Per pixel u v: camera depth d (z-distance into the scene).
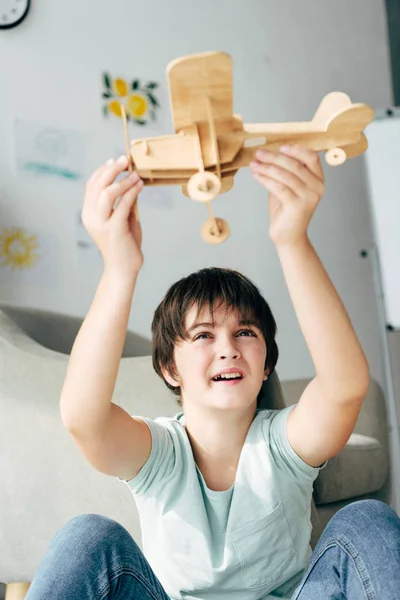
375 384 1.64
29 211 2.32
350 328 0.90
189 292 1.01
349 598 0.79
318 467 0.99
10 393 1.24
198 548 0.95
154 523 0.99
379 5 3.06
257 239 2.71
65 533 0.80
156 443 0.98
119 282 0.84
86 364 0.88
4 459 1.22
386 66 3.03
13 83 2.36
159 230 2.56
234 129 0.77
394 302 2.48
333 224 2.86
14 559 1.22
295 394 1.59
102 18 2.55
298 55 2.89
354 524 0.81
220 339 0.98
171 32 2.67
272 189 0.80
